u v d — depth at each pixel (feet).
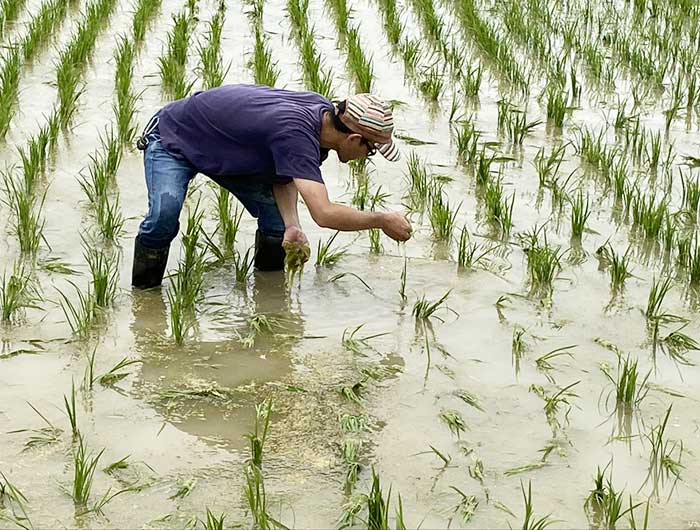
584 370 15.24
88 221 19.72
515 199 21.99
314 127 15.12
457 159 24.22
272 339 15.81
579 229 19.99
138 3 37.60
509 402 14.26
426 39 34.83
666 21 36.01
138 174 22.25
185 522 11.41
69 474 12.21
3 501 11.64
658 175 23.63
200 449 12.84
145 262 16.88
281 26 35.70
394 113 27.25
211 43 31.53
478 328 16.47
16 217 19.76
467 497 11.97
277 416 13.67
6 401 13.70
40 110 25.90
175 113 16.51
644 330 16.58
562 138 25.91
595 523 11.71
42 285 17.12
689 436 13.58
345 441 12.88
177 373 14.66
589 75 31.27
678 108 28.37
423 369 15.08
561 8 38.99
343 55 32.55
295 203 16.70
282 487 12.11
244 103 15.66
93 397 13.92
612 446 13.29
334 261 18.57
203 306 16.80
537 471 12.66
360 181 22.65
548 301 17.35
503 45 32.09
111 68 29.91
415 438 13.28
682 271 18.89
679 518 11.87
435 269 18.57
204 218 20.24
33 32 31.32
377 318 16.69
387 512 11.53
